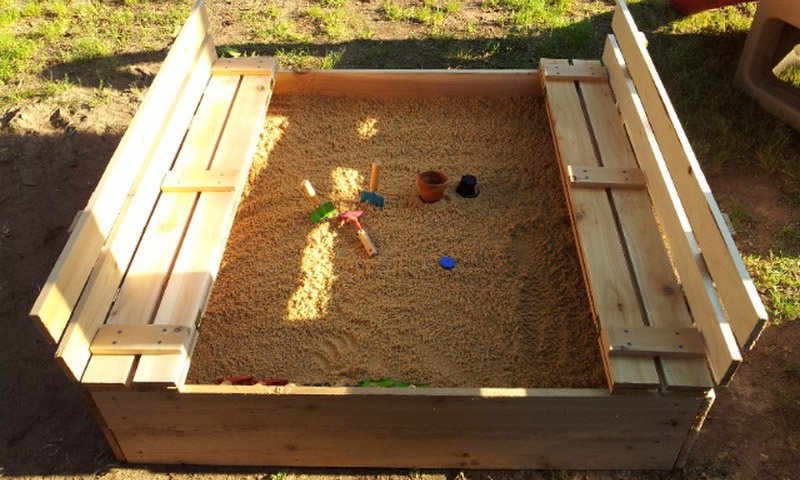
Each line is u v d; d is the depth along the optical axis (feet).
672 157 9.00
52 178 12.10
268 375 8.91
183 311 8.19
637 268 8.80
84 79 14.14
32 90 13.82
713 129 12.51
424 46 14.79
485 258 10.25
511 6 15.88
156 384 7.43
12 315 10.05
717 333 7.30
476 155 11.95
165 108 10.27
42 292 6.91
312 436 7.97
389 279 9.96
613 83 11.64
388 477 8.22
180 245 9.12
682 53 14.30
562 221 10.71
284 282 9.98
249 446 8.14
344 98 13.12
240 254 10.39
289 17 15.83
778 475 8.03
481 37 14.98
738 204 11.25
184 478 8.26
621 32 11.44
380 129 12.48
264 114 11.73
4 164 12.35
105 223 8.27
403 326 9.37
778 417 8.59
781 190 11.48
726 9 15.75
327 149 12.12
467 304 9.66
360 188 11.37
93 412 7.82
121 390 7.55
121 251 8.62
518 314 9.53
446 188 11.34
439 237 10.56
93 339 7.80
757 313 6.54
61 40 15.20
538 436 7.87
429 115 12.73
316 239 10.53
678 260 8.52
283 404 7.59
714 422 8.57
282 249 10.42
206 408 7.69
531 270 10.10
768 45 12.64
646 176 9.80
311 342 9.27
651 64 10.03
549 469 8.25
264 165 11.82
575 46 14.69
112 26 15.64
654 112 9.75
